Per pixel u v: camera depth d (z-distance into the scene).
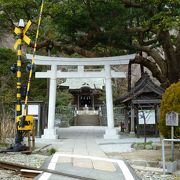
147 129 21.70
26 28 13.76
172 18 17.83
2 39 42.38
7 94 26.91
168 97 11.91
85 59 21.00
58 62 21.05
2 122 16.39
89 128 33.97
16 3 19.86
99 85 54.91
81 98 58.75
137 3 20.00
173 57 23.14
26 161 10.84
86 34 22.06
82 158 9.50
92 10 19.16
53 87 20.95
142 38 23.33
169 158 11.27
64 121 39.06
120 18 19.73
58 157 9.66
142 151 13.45
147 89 20.52
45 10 19.41
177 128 11.62
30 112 20.44
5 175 8.57
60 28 21.39
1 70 30.02
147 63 25.06
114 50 24.66
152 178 8.62
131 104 21.95
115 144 16.70
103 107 46.31
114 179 6.76
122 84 47.91
